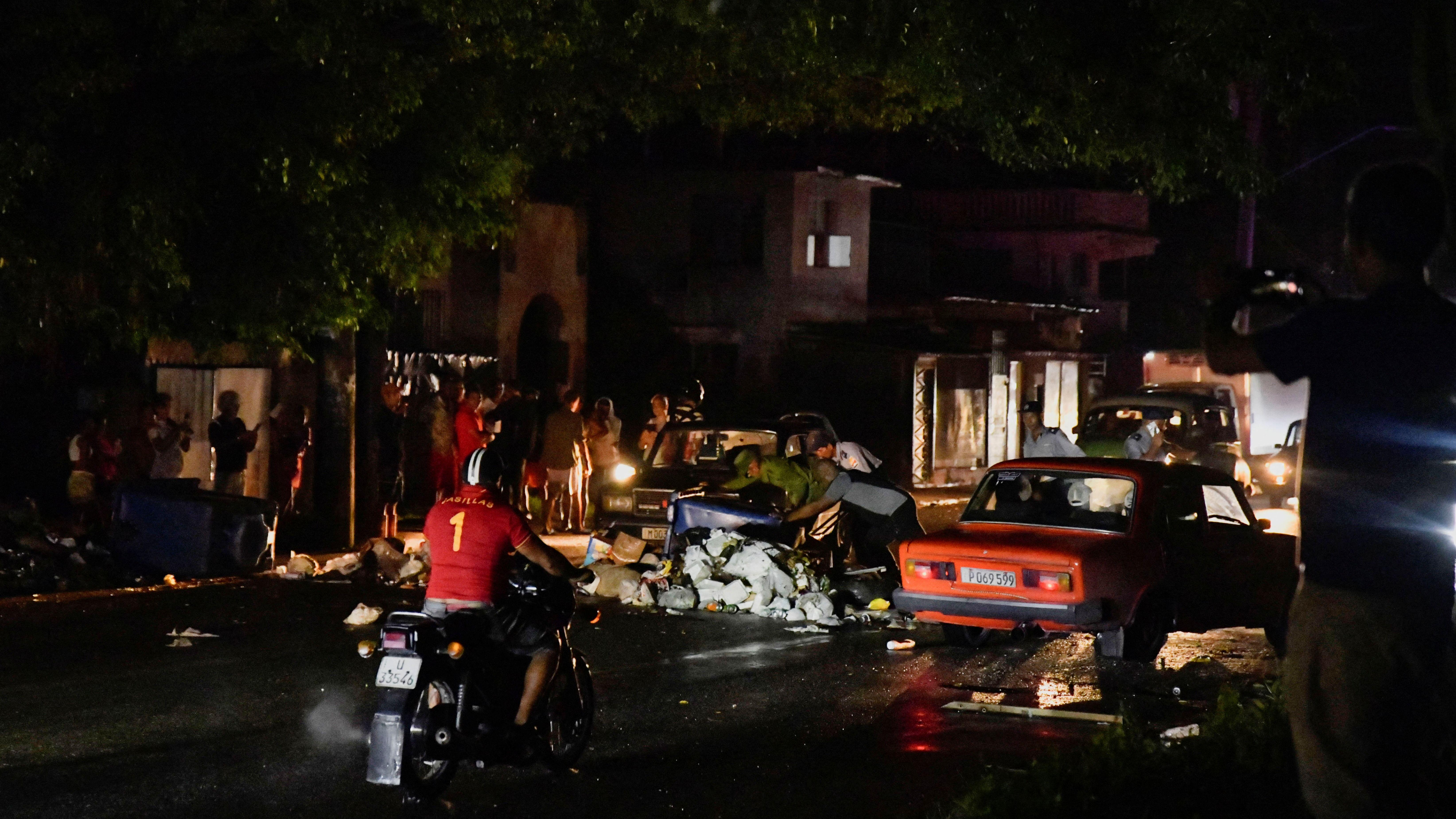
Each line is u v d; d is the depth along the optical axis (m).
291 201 19.92
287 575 19.88
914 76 18.66
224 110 17.81
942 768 10.02
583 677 10.03
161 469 22.27
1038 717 11.77
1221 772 8.06
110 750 10.45
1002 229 53.84
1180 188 17.34
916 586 14.84
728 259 42.09
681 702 12.32
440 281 34.41
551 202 37.91
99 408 22.50
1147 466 15.39
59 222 17.05
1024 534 14.85
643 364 42.09
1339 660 4.92
